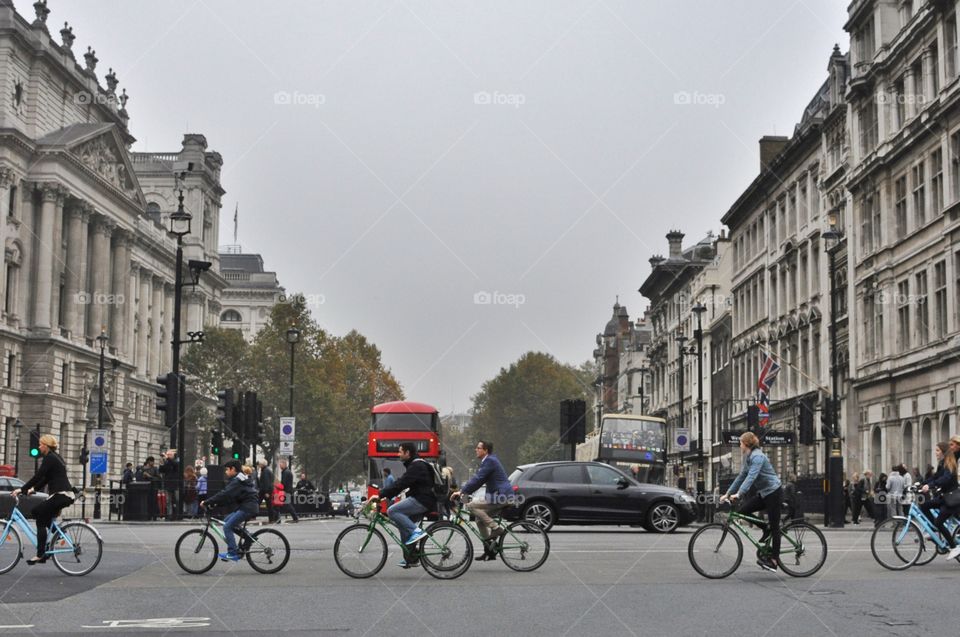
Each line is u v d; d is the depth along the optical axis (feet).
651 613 44.93
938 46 142.41
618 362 489.67
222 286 440.45
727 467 226.99
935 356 141.28
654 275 333.21
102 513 194.29
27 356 280.51
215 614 45.37
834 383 135.54
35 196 287.89
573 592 52.47
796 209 203.00
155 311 383.45
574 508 107.55
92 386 304.71
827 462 136.26
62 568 60.54
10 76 274.16
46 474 60.39
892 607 46.50
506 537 63.52
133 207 341.82
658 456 166.09
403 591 53.36
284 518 158.40
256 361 291.38
